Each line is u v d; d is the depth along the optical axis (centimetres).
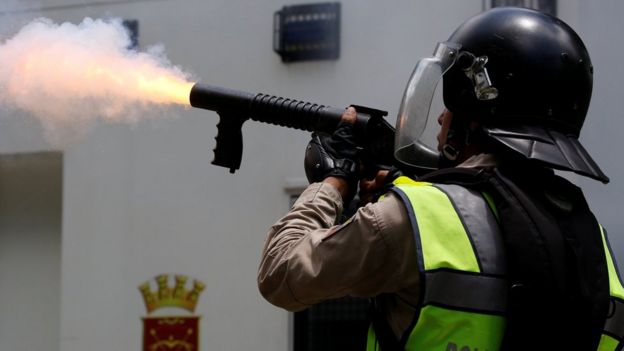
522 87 499
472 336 450
